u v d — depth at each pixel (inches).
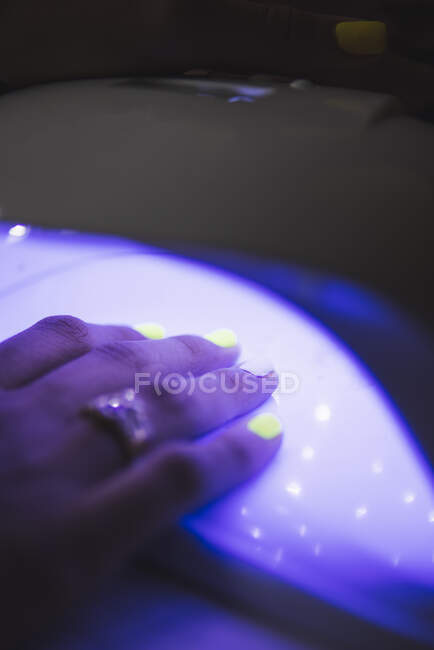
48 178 17.1
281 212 15.9
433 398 14.3
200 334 15.6
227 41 22.0
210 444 13.8
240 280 15.7
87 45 21.8
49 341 15.4
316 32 21.9
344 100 19.3
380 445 14.0
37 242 16.4
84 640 12.2
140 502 12.7
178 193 16.5
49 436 13.8
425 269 15.1
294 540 13.2
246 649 12.4
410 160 16.9
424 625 12.6
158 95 19.9
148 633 12.4
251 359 15.2
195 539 13.0
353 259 15.3
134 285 16.1
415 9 22.1
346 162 16.7
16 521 12.6
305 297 15.3
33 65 22.0
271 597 12.9
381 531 13.3
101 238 16.3
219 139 17.4
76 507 12.7
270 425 14.2
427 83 22.5
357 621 12.6
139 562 13.1
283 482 13.8
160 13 21.4
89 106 19.3
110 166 17.1
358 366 14.8
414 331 14.7
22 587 12.1
